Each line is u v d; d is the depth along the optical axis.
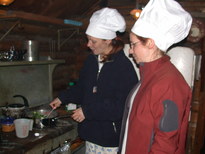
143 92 0.99
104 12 1.34
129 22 2.46
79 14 2.54
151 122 0.94
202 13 2.31
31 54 1.67
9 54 1.53
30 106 1.92
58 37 2.17
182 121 0.99
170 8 1.00
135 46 1.02
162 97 0.90
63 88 2.44
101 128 1.37
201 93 2.47
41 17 1.58
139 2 2.46
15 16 1.37
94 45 1.36
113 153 1.39
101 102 1.31
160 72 0.97
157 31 0.96
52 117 1.57
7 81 1.72
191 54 1.64
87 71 1.53
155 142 0.91
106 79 1.36
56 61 1.89
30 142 1.27
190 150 2.20
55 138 1.46
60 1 2.05
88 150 1.49
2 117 1.51
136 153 0.99
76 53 2.61
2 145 1.23
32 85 1.93
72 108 1.96
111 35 1.33
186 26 1.02
